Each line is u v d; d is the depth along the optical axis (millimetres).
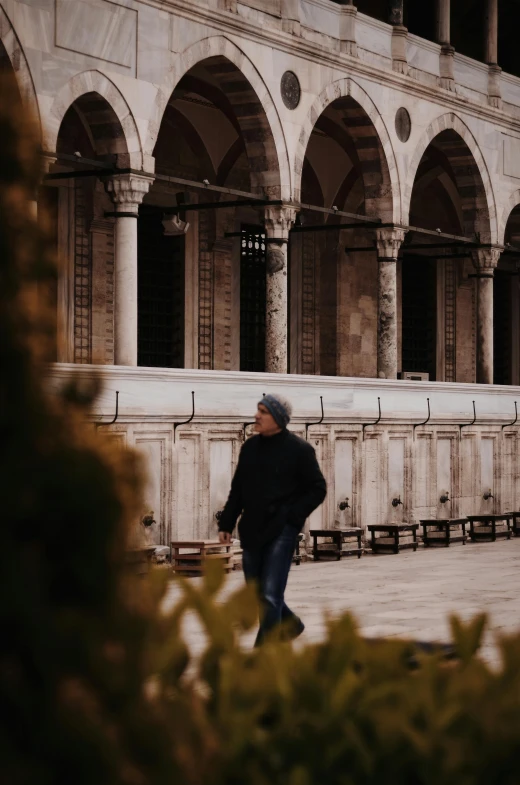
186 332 35781
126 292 26000
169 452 20609
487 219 36688
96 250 32500
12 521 2918
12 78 3227
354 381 24562
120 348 26094
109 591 3035
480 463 28609
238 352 37469
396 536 24328
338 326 40250
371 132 32031
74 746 2869
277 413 10992
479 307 37062
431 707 4168
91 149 31922
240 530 11102
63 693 2891
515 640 4547
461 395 27875
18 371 3025
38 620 2891
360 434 24578
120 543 3049
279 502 10930
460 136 35375
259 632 10664
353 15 31188
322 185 39312
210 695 4203
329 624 4527
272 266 29547
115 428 19578
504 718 4105
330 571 20781
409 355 44906
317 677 4199
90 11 24438
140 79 25656
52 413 3051
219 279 36656
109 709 3062
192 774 3166
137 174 25719
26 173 3174
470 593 17312
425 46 34062
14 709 2869
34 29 23312
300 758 4016
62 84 23953
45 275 3146
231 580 19219
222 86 28562
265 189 29359
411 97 33281
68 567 2994
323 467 23797
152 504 20312
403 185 33031
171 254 35750
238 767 3893
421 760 3982
